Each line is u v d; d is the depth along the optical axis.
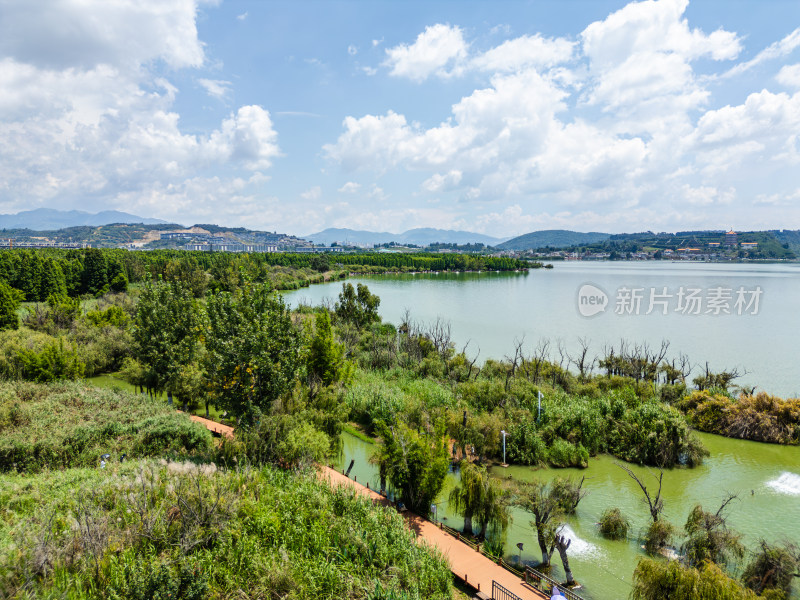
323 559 20.77
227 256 176.38
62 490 24.11
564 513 27.34
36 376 47.69
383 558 21.83
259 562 19.59
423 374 62.09
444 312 125.38
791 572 22.31
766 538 28.52
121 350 63.47
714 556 24.38
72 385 44.59
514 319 114.44
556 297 156.50
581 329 102.25
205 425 42.09
